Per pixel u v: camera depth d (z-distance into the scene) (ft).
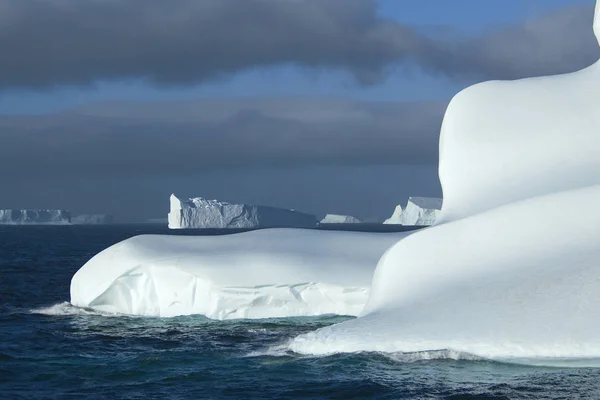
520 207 126.62
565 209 124.88
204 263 145.38
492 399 84.17
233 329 130.62
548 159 142.92
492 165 146.00
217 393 89.35
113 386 93.86
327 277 142.72
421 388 88.38
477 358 98.43
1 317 150.00
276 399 86.58
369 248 158.20
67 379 97.60
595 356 95.55
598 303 103.86
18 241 581.94
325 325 133.18
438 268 122.11
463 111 155.63
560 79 156.56
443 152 153.99
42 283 229.25
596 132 144.05
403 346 101.96
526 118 149.79
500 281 114.52
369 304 122.42
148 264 147.43
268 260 146.00
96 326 136.67
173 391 90.79
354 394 87.15
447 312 108.27
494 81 160.97
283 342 117.70
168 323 138.21
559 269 113.80
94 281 153.28
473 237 124.77
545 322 101.60
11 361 107.96
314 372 96.48
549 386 87.92
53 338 125.49
